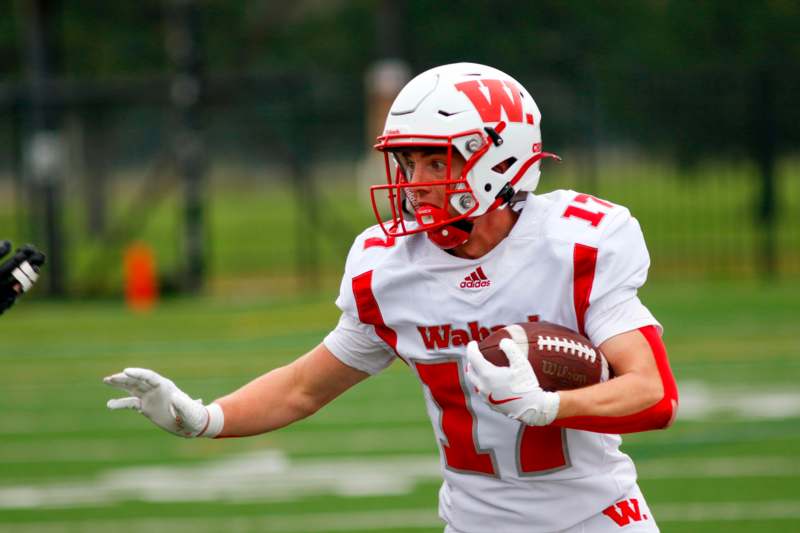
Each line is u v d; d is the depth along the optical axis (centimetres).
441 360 1091
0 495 2248
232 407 1145
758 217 6100
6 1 7975
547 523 1093
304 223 7625
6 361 3625
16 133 5381
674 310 4238
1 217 7806
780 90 6888
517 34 7325
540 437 1068
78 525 2048
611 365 1030
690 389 2986
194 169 5016
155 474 2383
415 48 7319
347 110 6588
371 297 1109
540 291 1051
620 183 9300
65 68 7962
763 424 2620
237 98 5962
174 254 7150
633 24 7456
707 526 1967
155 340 3897
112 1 8006
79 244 7462
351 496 2191
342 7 9169
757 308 4219
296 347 3675
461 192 1042
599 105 6819
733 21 7325
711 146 6894
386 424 2758
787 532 1923
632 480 1112
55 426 2819
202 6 8406
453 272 1073
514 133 1061
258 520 2061
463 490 1124
